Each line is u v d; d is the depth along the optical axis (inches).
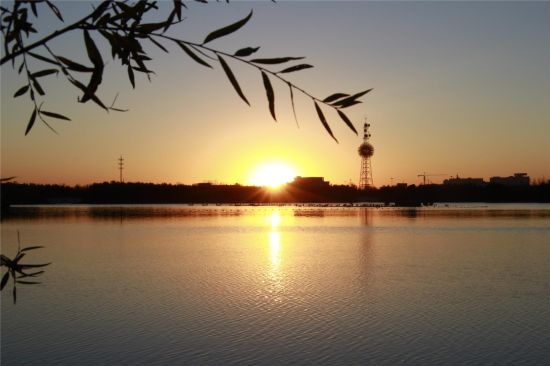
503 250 1642.5
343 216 4013.3
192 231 2477.9
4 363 582.2
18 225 2851.9
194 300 892.6
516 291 973.8
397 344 645.9
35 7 79.0
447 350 624.1
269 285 1029.8
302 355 607.2
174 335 685.3
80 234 2284.7
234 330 707.4
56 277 1138.7
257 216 4062.5
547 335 682.2
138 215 4114.2
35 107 83.0
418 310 820.0
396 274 1171.9
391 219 3496.6
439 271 1216.8
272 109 72.4
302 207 6712.6
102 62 75.5
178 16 76.5
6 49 77.2
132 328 719.7
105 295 941.2
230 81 72.0
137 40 76.0
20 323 749.9
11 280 1083.3
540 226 2694.4
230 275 1158.3
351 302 873.5
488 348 630.5
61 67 76.0
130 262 1382.9
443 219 3435.0
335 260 1416.1
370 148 5954.7
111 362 584.7
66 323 749.9
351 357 599.8
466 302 876.0
